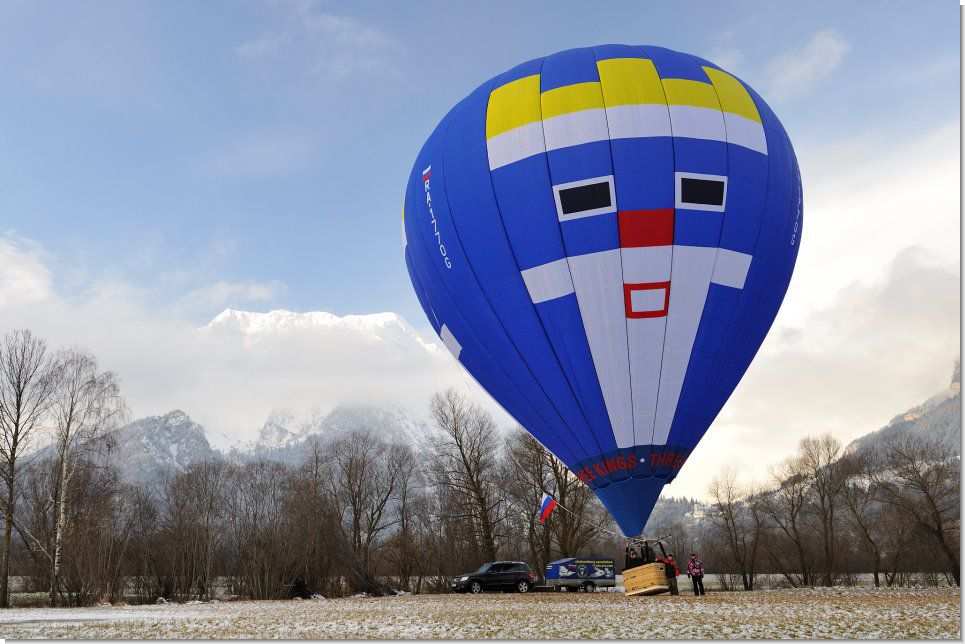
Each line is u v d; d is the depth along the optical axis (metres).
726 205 22.88
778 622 17.75
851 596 31.47
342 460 73.88
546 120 23.52
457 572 63.38
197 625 21.47
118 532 56.72
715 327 22.53
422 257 26.00
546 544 59.12
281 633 18.27
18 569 62.97
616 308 22.25
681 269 22.33
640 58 24.72
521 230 23.06
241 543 61.56
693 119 23.28
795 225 24.83
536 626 18.16
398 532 69.25
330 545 58.69
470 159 24.38
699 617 19.56
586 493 58.50
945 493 61.59
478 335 24.23
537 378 23.05
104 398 47.84
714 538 93.44
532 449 59.19
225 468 76.75
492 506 63.19
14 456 43.97
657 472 22.09
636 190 22.48
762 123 24.50
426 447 76.50
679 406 22.20
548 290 22.70
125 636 18.23
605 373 22.23
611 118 23.14
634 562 24.02
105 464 52.12
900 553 65.94
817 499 76.25
